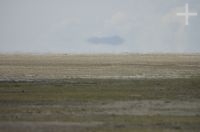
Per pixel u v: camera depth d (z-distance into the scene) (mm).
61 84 172125
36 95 139000
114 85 168500
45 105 120000
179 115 106125
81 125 93312
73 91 149250
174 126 93000
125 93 144750
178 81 184250
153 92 148000
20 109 112938
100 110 112438
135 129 89812
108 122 96438
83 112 109188
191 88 160125
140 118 101375
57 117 102062
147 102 126062
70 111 110625
